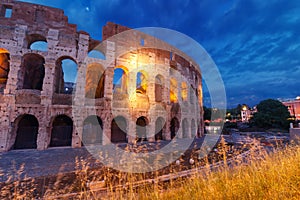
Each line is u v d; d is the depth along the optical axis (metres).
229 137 28.08
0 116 18.84
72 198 5.97
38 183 8.41
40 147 19.33
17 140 20.72
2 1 21.75
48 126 20.39
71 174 9.80
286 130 42.62
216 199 3.69
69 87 41.53
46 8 23.17
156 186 4.85
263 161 5.48
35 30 22.20
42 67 27.91
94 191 6.11
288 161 5.08
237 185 4.09
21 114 19.66
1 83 23.92
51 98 21.12
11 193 6.65
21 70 21.20
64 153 16.75
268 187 4.00
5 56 24.75
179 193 4.41
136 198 4.46
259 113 49.66
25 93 20.23
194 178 4.98
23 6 22.20
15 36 21.08
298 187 3.73
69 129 23.48
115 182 6.58
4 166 11.95
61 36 23.14
